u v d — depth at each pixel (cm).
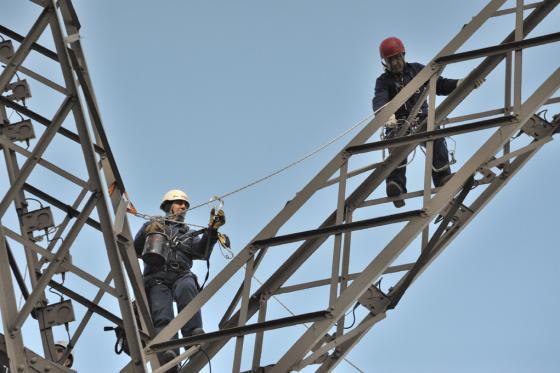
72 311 1592
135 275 1719
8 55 1734
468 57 1648
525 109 1605
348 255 1670
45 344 1586
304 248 1673
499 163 1683
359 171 1694
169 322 1708
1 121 1700
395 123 1736
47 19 1516
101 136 1734
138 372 1516
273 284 1677
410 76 1877
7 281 1480
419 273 1680
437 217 1748
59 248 1491
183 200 1873
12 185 1503
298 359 1556
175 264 1759
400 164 1745
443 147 1803
